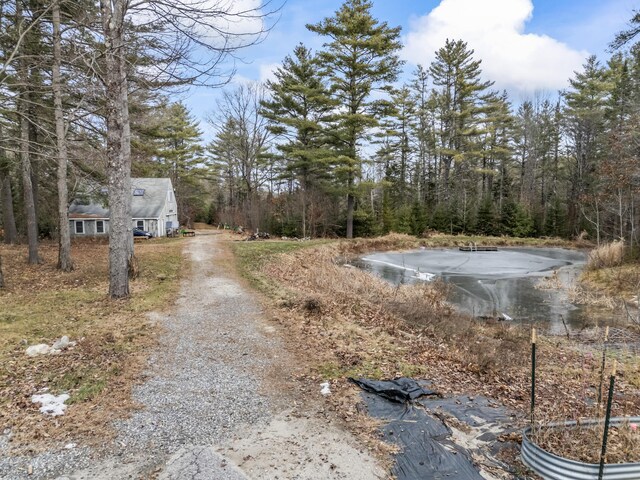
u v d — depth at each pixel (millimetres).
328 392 5500
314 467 3838
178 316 9086
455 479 3762
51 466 3771
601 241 31781
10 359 6145
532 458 3953
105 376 5727
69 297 10062
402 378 5961
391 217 36375
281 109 31562
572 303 14062
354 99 28938
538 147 43156
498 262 24688
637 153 18625
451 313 10930
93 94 9938
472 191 45281
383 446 4246
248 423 4660
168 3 7566
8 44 12023
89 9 10945
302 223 31594
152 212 31031
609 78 35656
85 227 30109
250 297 11195
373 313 9953
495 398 5605
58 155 12625
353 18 26938
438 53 40438
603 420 4418
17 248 18766
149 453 4020
